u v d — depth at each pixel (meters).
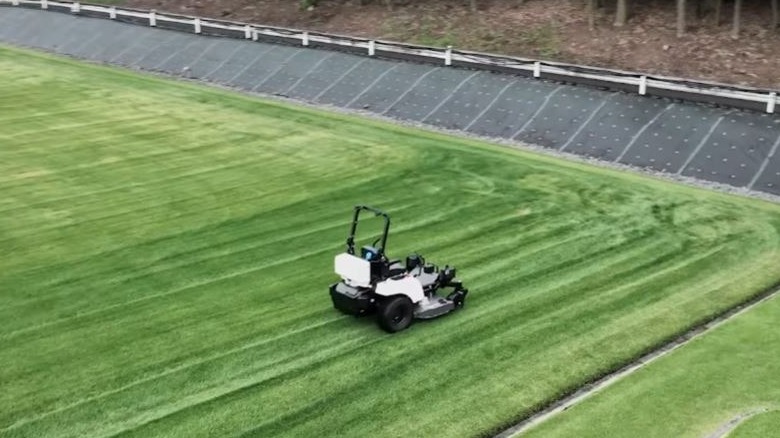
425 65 25.02
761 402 8.91
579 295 11.79
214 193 16.44
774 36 23.98
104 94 24.67
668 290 11.95
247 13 33.81
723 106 19.88
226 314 11.22
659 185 16.97
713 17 25.47
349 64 26.08
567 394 9.27
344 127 21.53
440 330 10.74
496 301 11.60
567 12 28.14
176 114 22.58
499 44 27.02
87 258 13.20
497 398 9.12
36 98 23.92
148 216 15.12
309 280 12.36
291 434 8.48
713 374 9.52
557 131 20.47
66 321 11.02
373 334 10.63
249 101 24.39
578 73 22.22
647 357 10.12
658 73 23.34
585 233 14.26
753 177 17.28
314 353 10.16
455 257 13.23
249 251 13.53
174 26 32.22
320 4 33.16
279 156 18.95
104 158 18.62
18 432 8.58
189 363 9.94
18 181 16.94
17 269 12.73
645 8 27.09
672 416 8.67
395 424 8.64
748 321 10.90
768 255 13.26
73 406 9.05
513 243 13.82
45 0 37.44
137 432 8.56
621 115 20.36
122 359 10.03
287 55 27.58
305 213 15.35
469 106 22.38
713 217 15.04
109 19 34.31
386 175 17.59
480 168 18.05
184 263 13.02
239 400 9.13
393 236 14.16
